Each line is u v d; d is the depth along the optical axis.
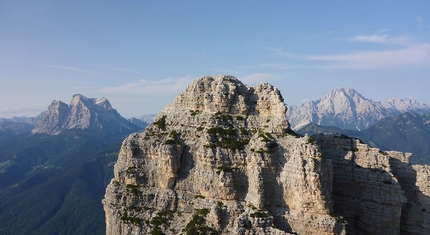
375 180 68.19
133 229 69.69
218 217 63.25
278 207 63.44
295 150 63.12
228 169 66.75
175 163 72.00
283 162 64.94
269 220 59.53
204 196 69.00
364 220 68.69
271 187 64.12
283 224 61.16
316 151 60.03
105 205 75.75
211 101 76.50
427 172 71.62
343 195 72.44
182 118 78.75
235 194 65.62
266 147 65.25
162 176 73.81
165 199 71.94
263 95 75.69
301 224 59.88
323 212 59.75
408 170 73.25
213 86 78.88
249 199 64.69
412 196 72.31
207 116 75.56
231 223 63.34
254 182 63.16
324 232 58.31
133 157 76.69
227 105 75.12
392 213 66.12
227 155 67.94
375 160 70.31
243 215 61.16
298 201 61.06
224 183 65.12
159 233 67.19
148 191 74.12
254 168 63.72
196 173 71.06
